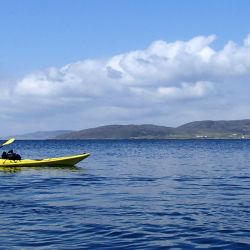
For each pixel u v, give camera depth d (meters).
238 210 19.50
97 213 18.83
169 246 13.62
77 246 13.59
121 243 13.96
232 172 42.59
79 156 45.38
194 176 38.25
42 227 16.05
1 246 13.57
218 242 13.99
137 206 20.75
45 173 40.06
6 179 34.91
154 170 45.19
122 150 114.31
